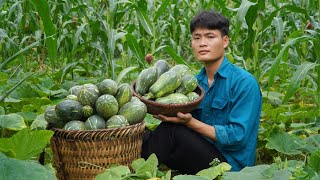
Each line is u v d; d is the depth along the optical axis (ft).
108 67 18.07
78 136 8.92
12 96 14.73
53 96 15.49
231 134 9.98
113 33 15.97
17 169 6.85
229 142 10.01
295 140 11.16
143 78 10.27
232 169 10.25
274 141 11.16
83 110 9.23
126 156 9.34
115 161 9.20
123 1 15.92
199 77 11.03
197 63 24.44
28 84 15.31
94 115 9.33
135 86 10.67
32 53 24.39
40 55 25.35
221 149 10.34
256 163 12.44
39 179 6.80
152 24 16.87
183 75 10.66
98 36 17.93
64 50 20.76
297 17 22.71
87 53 20.13
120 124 9.15
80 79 19.51
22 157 8.37
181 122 10.11
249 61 16.03
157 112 9.98
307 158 10.56
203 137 10.49
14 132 11.89
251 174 7.97
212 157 10.20
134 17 22.76
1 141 8.11
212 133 10.04
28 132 8.14
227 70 10.43
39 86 15.83
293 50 20.56
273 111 13.74
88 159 9.09
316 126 13.07
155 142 10.58
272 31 21.68
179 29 25.32
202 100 10.71
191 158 10.30
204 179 7.95
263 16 15.60
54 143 9.31
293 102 17.43
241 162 10.29
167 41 24.23
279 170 7.79
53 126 9.41
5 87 14.96
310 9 17.61
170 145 10.43
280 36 15.48
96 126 9.11
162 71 10.70
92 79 18.85
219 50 10.26
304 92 16.28
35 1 11.19
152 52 15.99
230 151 10.28
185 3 25.41
